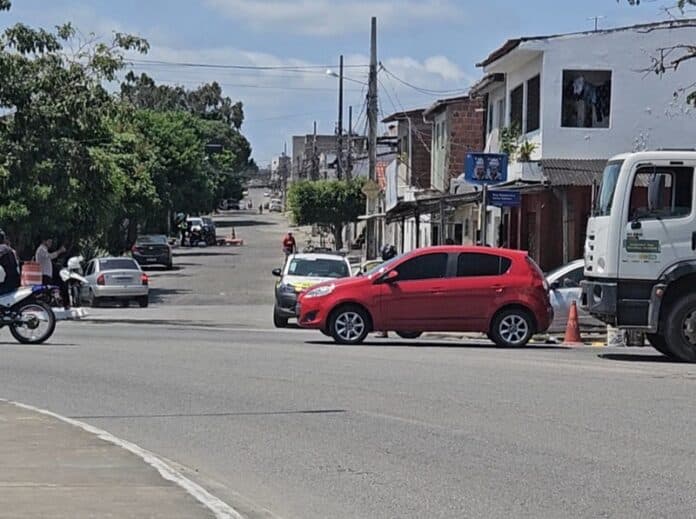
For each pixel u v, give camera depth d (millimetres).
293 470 11172
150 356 20844
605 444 12438
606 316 20844
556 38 36031
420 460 11633
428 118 59562
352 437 12867
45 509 8898
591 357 21688
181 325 31578
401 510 9562
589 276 21438
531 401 15406
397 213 43125
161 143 93812
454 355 21469
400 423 13734
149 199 63312
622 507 9680
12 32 30781
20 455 11102
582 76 36219
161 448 12234
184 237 101438
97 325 30906
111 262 42062
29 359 20062
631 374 18531
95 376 17891
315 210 88000
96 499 9281
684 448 12234
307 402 15312
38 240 43031
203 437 12867
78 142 33250
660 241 20547
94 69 31938
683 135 36031
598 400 15516
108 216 46281
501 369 19047
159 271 66438
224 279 59125
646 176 20625
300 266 31609
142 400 15492
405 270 23703
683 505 9750
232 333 27797
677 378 18000
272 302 44562
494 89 45438
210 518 8742
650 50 35938
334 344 23828
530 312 23734
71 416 14195
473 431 13227
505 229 44094
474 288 23594
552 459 11664
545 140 36062
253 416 14242
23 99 30797
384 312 23594
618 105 36062
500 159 29562
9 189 32219
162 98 133500
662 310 20672
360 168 109562
